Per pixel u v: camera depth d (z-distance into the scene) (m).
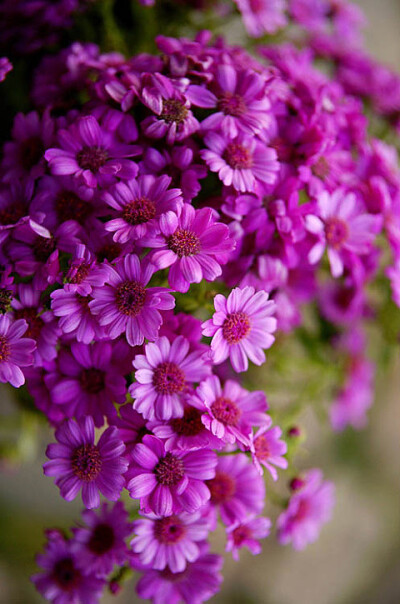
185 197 0.34
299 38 0.46
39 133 0.37
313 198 0.36
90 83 0.37
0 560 0.51
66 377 0.35
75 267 0.33
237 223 0.35
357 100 0.44
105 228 0.33
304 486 0.40
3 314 0.34
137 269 0.33
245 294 0.34
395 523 0.67
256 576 0.61
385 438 0.67
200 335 0.34
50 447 0.34
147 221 0.34
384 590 0.65
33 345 0.33
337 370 0.46
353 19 0.46
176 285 0.33
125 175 0.34
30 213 0.35
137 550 0.34
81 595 0.37
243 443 0.33
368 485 0.66
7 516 0.52
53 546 0.37
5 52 0.41
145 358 0.33
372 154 0.40
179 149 0.35
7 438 0.48
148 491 0.33
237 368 0.34
